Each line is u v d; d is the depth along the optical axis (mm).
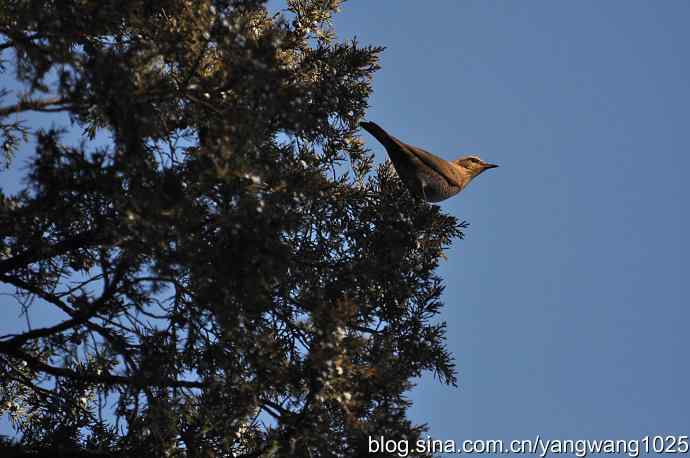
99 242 12742
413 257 16250
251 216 11281
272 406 13375
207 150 11625
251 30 15180
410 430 12938
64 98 11773
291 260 13477
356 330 14641
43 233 13062
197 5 12953
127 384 13672
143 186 11461
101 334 13445
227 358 13656
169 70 13258
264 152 13016
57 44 11430
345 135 16578
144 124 11305
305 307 14258
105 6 12555
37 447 14227
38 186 11703
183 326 13578
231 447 14188
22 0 12008
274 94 11914
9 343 13297
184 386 13547
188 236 11344
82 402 15453
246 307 12445
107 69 11117
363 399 13211
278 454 12820
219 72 12500
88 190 11812
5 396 16484
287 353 14352
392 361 13844
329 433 12781
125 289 12562
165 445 13594
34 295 13203
